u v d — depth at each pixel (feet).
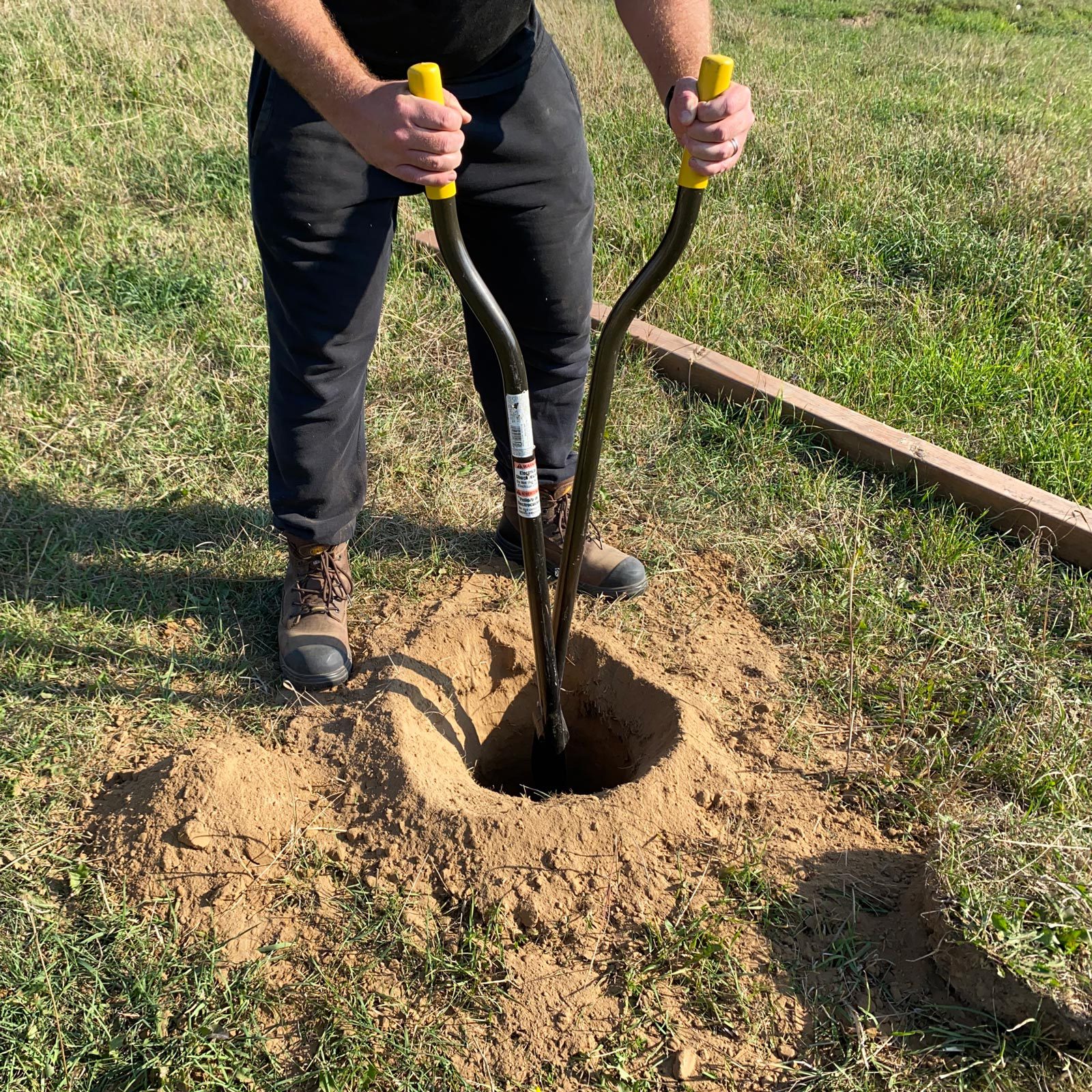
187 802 6.61
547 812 6.67
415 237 13.97
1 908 6.29
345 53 5.33
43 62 18.45
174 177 15.44
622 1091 5.58
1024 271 13.43
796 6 36.17
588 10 27.58
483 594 8.78
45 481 9.73
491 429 8.79
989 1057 5.55
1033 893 5.77
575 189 7.39
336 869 6.57
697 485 10.24
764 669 8.27
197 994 5.89
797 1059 5.71
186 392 11.08
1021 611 8.79
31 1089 5.51
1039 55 28.89
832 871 6.63
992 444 10.57
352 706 7.54
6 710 7.54
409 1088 5.56
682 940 6.17
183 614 8.52
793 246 14.21
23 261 12.95
